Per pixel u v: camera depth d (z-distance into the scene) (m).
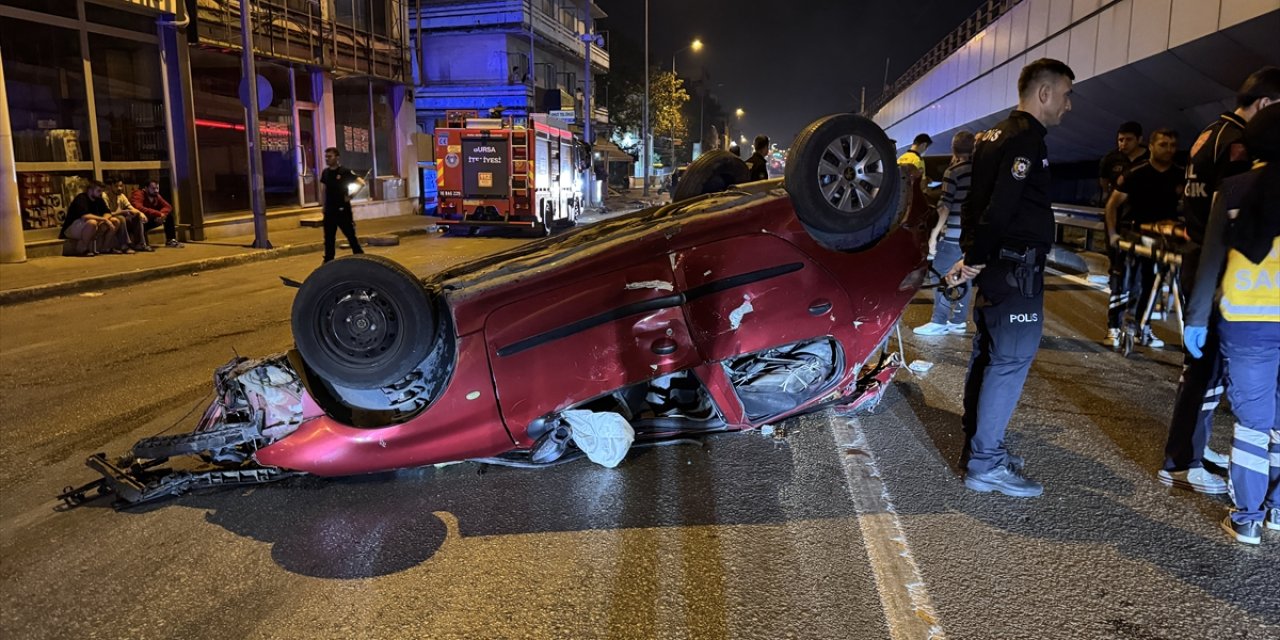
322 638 2.82
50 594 3.15
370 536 3.59
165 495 4.05
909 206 4.43
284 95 20.58
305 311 3.54
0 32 12.71
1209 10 13.04
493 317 3.77
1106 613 2.89
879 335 4.36
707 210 4.07
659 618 2.90
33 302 10.11
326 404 3.88
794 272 4.07
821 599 3.00
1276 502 3.48
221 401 4.04
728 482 4.11
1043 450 4.50
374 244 17.11
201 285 11.63
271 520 3.77
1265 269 3.19
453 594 3.09
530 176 18.23
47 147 13.62
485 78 37.00
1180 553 3.32
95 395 5.90
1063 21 19.41
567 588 3.12
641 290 3.87
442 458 3.87
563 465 4.33
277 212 19.78
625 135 62.97
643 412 4.39
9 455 4.71
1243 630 2.78
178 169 16.28
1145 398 5.49
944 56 33.81
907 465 4.30
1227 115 4.06
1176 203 6.36
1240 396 3.33
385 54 24.64
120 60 15.02
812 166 3.93
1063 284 10.87
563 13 43.78
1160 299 7.64
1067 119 22.14
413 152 27.09
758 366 4.38
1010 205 3.55
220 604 3.05
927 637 2.75
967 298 7.52
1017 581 3.12
